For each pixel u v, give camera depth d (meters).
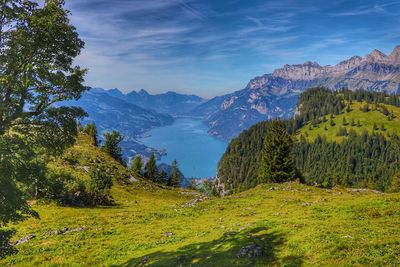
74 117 25.00
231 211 50.53
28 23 21.81
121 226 46.28
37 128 23.88
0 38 21.67
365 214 33.25
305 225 30.19
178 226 43.22
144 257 30.19
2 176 21.73
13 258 34.19
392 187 105.12
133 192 102.62
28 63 23.05
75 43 23.95
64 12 23.20
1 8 20.84
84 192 69.69
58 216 54.56
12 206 22.80
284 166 89.62
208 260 25.42
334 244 23.41
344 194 61.75
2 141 21.47
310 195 59.97
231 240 29.17
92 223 48.91
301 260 22.08
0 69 21.95
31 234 42.78
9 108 22.25
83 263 32.09
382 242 22.84
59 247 36.97
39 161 24.78
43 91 24.38
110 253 34.03
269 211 45.97
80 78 25.12
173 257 28.23
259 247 25.06
